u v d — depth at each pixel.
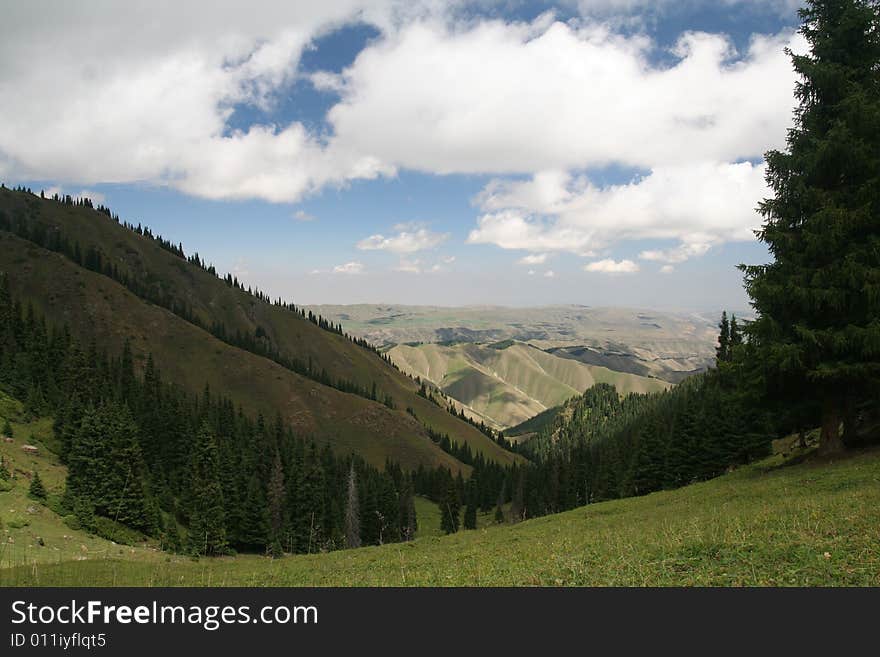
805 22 31.39
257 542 77.06
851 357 28.17
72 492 56.22
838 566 12.59
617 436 157.12
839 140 28.02
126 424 75.38
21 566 27.36
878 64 29.66
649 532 20.64
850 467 26.33
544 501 113.94
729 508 23.69
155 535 64.00
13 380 82.12
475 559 21.33
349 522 84.81
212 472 78.88
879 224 28.09
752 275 31.91
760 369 30.48
